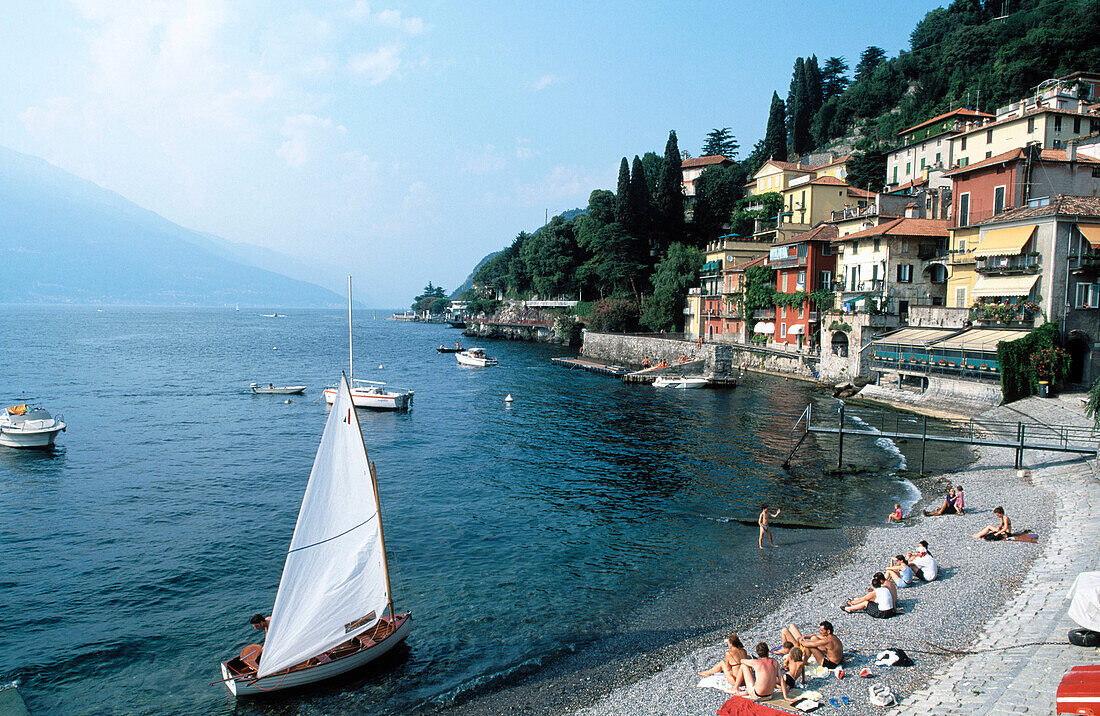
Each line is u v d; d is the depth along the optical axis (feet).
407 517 108.27
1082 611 52.29
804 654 58.08
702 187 493.36
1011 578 75.15
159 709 59.00
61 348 459.32
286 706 59.11
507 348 513.45
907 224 230.07
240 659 62.90
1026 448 121.29
